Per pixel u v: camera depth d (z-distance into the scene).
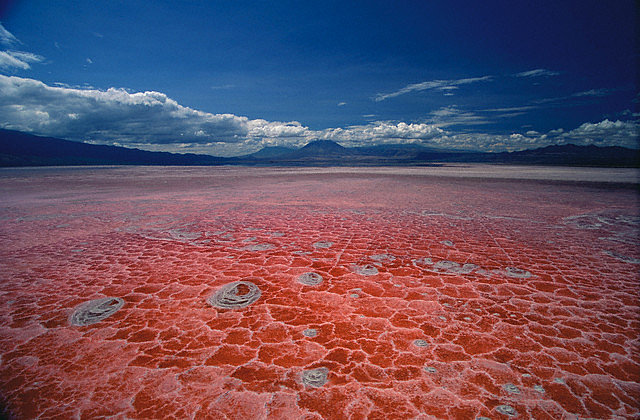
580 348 2.31
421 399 1.84
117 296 3.22
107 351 2.30
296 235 5.72
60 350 2.32
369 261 4.26
